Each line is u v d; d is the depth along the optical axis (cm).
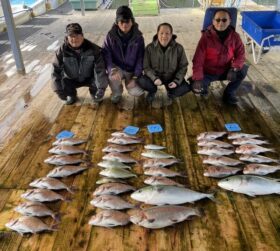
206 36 295
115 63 312
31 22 731
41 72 414
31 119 295
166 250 163
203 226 177
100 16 780
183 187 196
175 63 300
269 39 397
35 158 237
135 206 188
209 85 348
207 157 235
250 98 330
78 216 184
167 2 993
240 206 190
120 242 168
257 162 227
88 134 268
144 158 236
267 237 170
